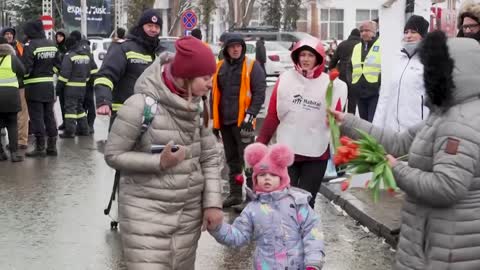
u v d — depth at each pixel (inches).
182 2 1747.0
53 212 352.2
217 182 191.5
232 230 186.7
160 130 182.5
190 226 188.7
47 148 519.5
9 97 471.5
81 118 620.4
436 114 164.6
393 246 297.0
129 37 299.4
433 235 162.6
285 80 270.2
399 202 351.3
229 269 272.2
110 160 184.9
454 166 156.2
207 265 276.4
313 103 267.1
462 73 158.7
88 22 1736.0
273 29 1385.3
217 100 351.9
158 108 182.5
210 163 192.4
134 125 182.4
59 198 382.0
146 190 183.8
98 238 309.1
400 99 297.4
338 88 267.9
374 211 333.1
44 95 503.5
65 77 601.6
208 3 1672.0
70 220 337.7
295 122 268.8
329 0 2049.7
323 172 273.9
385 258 283.3
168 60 185.9
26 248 294.4
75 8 1724.9
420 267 165.2
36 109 506.0
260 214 185.3
